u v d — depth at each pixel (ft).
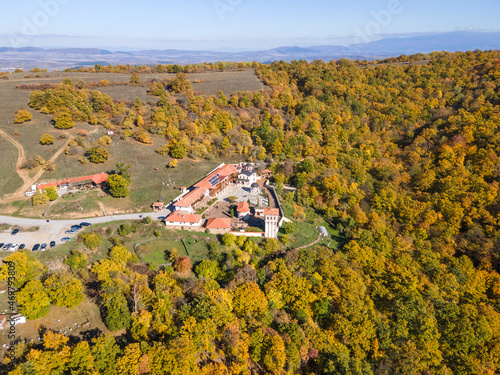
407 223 416.46
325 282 292.81
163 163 483.10
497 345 272.31
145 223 350.02
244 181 477.77
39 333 217.56
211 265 294.66
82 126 528.22
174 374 196.65
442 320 289.94
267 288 276.82
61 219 344.28
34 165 411.54
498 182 440.86
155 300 239.09
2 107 538.47
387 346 256.52
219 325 233.35
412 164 515.09
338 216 422.41
